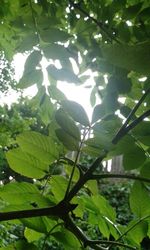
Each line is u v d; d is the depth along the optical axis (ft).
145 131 1.51
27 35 2.29
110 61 0.77
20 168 1.54
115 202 10.18
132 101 2.24
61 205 1.47
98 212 1.90
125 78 1.89
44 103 2.30
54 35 2.22
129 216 8.48
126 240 1.75
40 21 2.37
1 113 8.30
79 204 1.77
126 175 1.48
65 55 2.23
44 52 2.23
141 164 1.54
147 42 0.76
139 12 2.39
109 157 1.56
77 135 1.36
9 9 3.08
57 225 1.51
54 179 1.59
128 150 1.53
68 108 1.34
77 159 1.44
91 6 3.16
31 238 1.67
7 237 4.86
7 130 8.14
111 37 2.65
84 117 1.34
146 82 1.78
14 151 1.53
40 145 1.51
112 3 2.91
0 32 3.39
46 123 2.30
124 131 1.43
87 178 1.46
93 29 3.10
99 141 1.36
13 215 1.44
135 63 0.77
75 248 1.52
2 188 1.56
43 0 2.79
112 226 1.85
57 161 1.52
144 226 1.70
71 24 3.17
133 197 1.66
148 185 1.63
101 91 2.74
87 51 3.05
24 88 2.29
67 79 2.11
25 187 1.56
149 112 1.43
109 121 1.51
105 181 10.78
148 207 1.67
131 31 2.38
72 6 3.19
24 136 1.50
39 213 1.46
